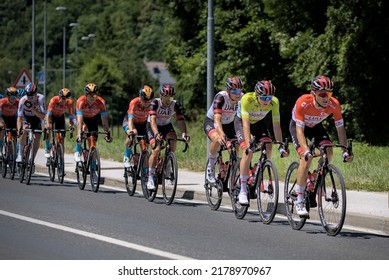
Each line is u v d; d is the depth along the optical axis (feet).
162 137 85.15
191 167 120.47
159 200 89.97
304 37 197.88
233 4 251.39
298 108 68.08
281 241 63.52
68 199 89.30
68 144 177.37
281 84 231.71
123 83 442.09
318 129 70.18
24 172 107.76
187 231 67.82
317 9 199.31
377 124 191.42
